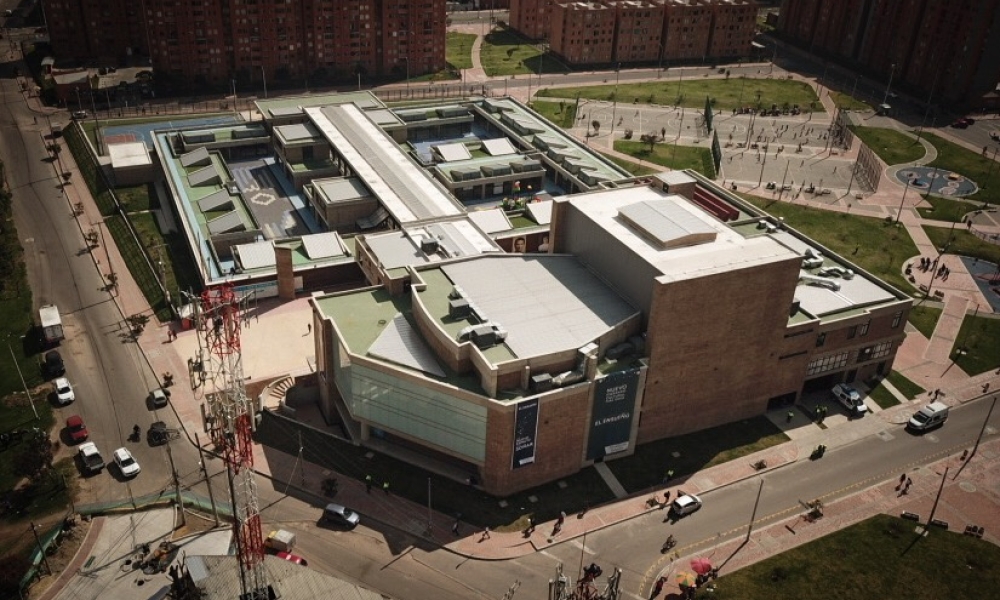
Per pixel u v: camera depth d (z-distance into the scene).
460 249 165.38
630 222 146.50
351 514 122.19
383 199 189.12
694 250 139.00
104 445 134.12
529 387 125.75
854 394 151.12
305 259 175.88
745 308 135.88
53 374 148.25
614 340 134.50
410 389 127.31
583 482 132.00
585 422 130.00
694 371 137.38
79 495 124.44
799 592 115.06
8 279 175.25
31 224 197.88
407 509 125.19
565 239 158.00
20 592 107.56
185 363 152.62
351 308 142.50
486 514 125.12
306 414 144.50
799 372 149.12
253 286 170.00
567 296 142.00
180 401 143.62
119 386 146.62
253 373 149.88
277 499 125.69
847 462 139.50
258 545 103.06
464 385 125.25
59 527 117.75
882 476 136.75
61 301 169.25
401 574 115.12
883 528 126.50
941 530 126.69
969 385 159.12
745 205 185.00
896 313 153.50
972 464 140.12
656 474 134.50
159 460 131.62
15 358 152.50
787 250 139.25
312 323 165.00
